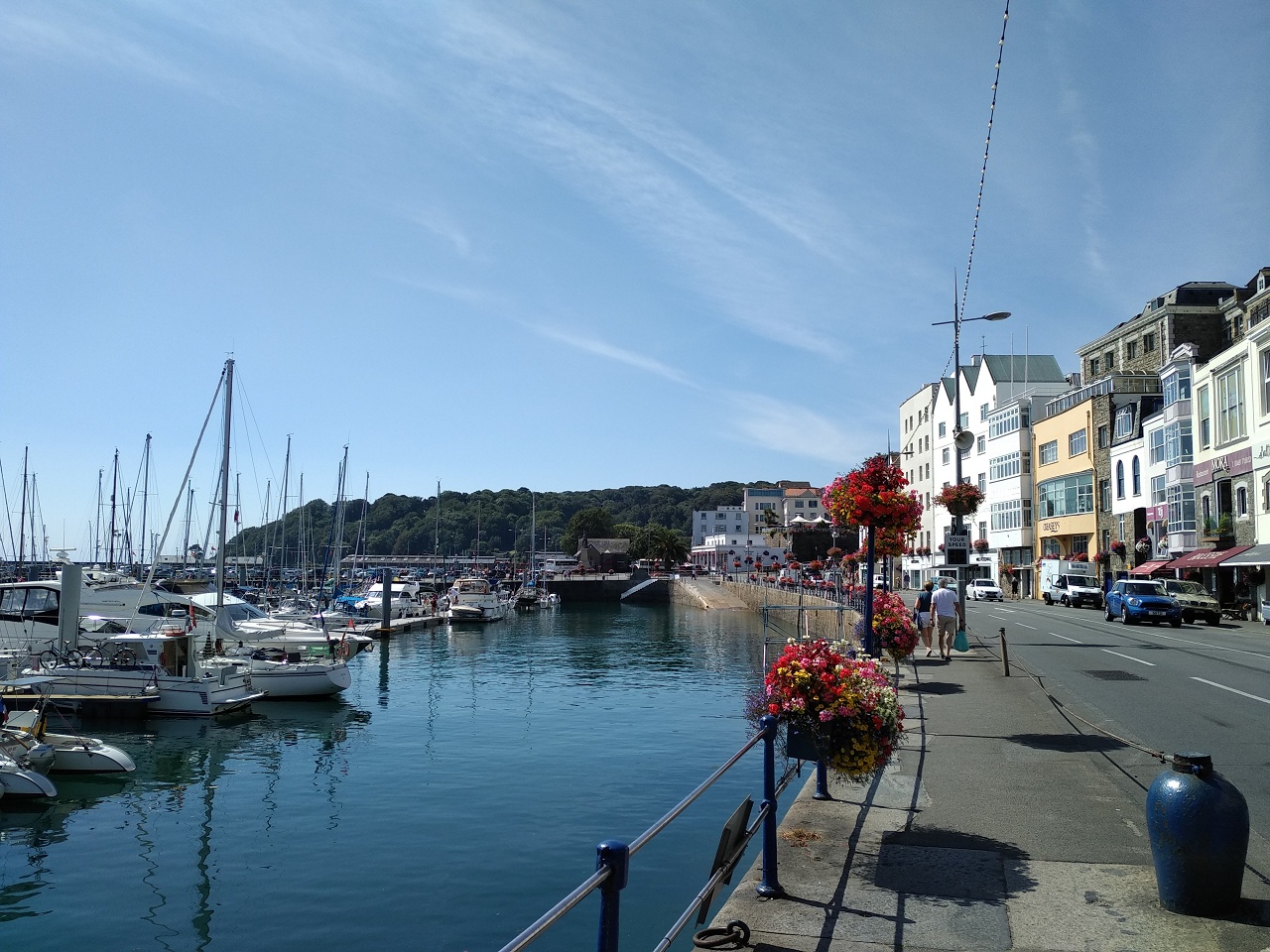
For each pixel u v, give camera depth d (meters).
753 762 19.83
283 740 23.33
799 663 7.84
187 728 24.91
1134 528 53.94
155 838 14.99
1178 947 5.46
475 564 134.25
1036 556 69.25
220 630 33.66
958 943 5.61
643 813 15.98
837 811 8.59
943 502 25.39
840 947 5.59
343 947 10.74
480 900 12.05
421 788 17.98
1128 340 65.44
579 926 10.90
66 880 13.11
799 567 81.19
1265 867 6.88
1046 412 70.56
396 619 65.19
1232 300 58.69
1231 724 13.38
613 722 25.81
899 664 20.47
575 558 172.38
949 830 7.96
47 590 30.38
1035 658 22.48
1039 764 10.49
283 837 14.95
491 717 26.86
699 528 184.75
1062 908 6.12
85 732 24.23
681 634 61.12
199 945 10.89
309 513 95.31
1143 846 7.47
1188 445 46.72
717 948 5.58
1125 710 14.62
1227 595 42.88
